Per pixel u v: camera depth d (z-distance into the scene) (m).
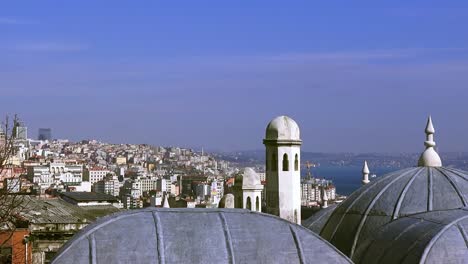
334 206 31.62
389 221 24.30
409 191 25.58
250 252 17.95
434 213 22.27
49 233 63.81
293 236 18.78
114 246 17.42
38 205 71.94
